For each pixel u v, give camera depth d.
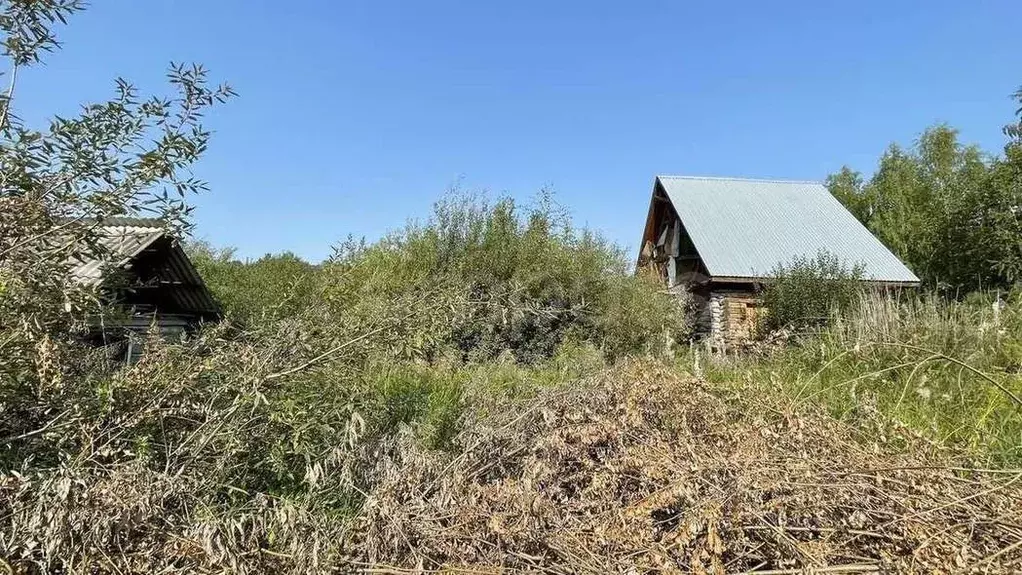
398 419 4.12
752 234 16.48
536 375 7.01
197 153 3.07
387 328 3.33
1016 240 11.58
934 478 2.31
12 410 2.59
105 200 2.87
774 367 6.05
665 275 19.83
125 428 2.55
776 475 2.25
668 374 3.45
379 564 2.10
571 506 2.28
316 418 3.14
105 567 1.94
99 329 3.33
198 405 2.77
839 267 13.45
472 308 3.92
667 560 1.88
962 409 4.11
